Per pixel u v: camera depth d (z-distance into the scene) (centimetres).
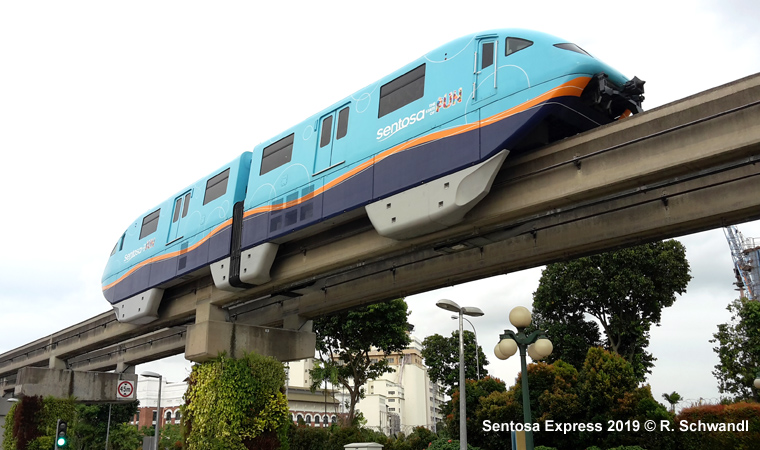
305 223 1780
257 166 2073
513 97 1312
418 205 1450
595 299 3369
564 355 3553
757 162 1112
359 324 3806
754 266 5119
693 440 1955
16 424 3462
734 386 3334
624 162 1219
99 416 5247
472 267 1736
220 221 2172
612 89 1278
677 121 1159
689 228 1329
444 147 1418
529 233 1590
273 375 2169
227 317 2383
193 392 2181
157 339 3475
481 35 1439
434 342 5088
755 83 1078
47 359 4047
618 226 1405
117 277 2781
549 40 1318
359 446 2047
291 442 3159
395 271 1984
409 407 10506
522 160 1377
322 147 1812
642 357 3497
